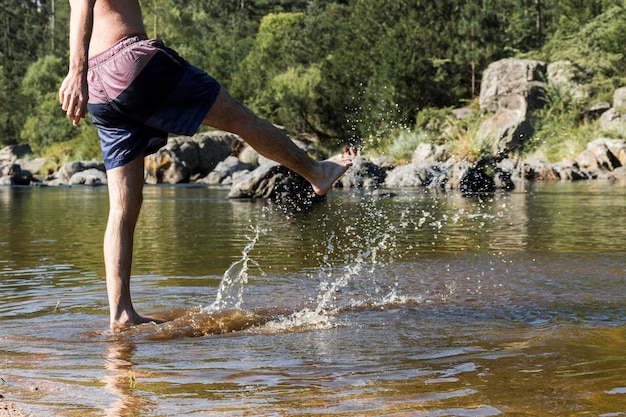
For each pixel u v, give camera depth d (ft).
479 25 100.68
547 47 113.50
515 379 7.86
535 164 68.13
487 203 38.06
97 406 6.99
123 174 12.50
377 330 10.82
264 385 7.77
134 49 12.37
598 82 93.25
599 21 105.70
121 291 11.80
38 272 17.06
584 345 9.48
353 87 102.47
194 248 21.58
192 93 12.56
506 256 18.79
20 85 182.50
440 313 12.10
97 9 12.60
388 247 21.15
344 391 7.48
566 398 7.13
